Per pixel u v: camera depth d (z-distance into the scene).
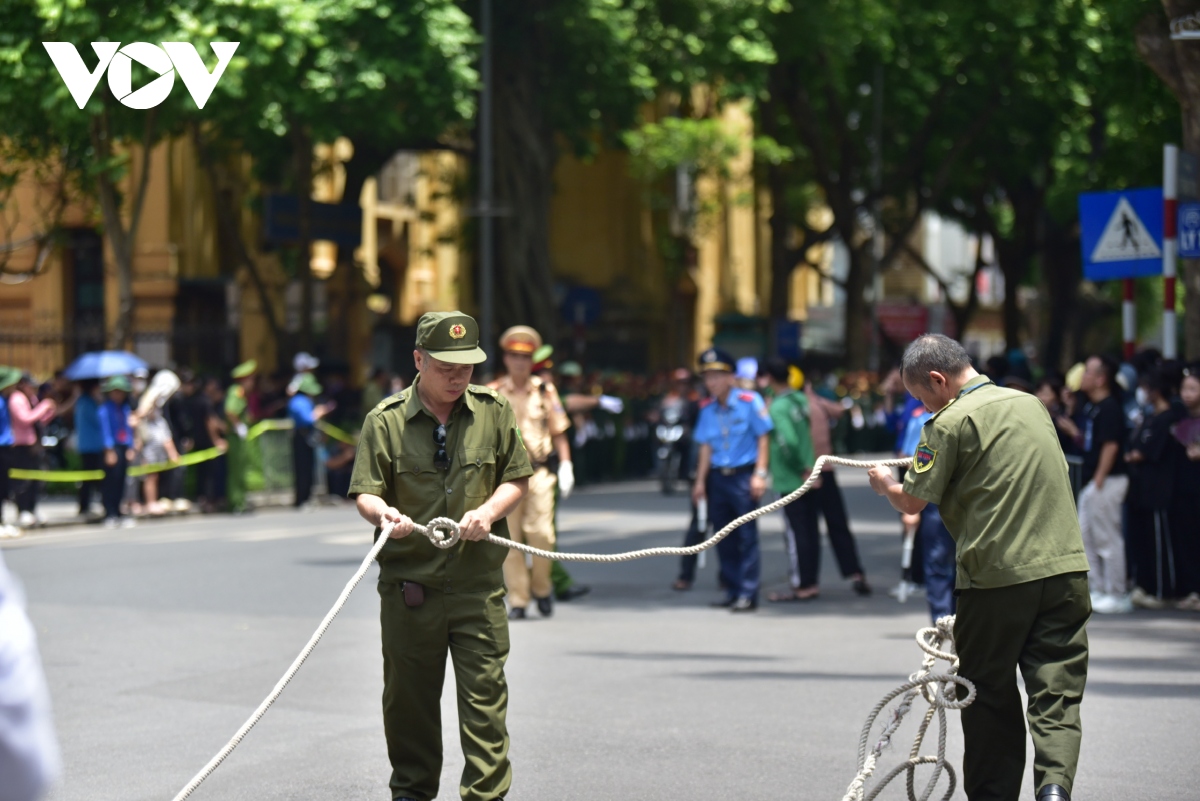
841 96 119.31
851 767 20.91
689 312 163.50
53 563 46.78
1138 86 59.31
